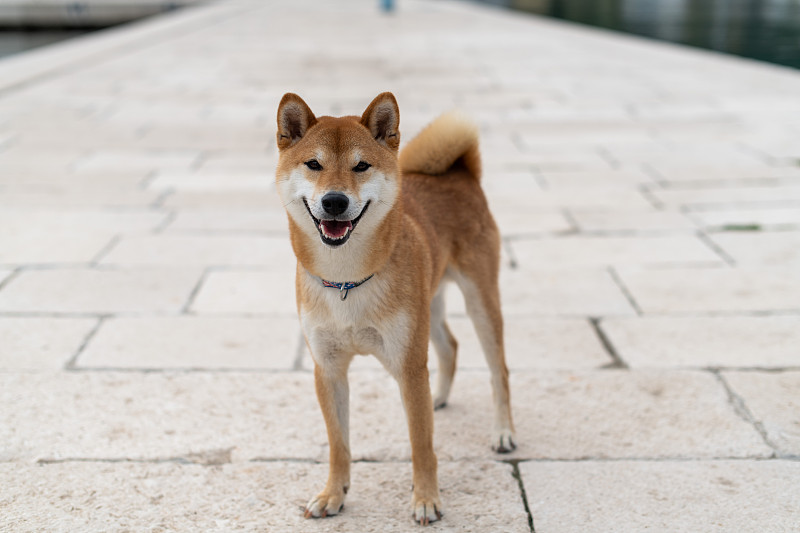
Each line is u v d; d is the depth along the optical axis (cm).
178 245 562
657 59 1344
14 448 331
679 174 711
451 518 290
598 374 391
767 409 354
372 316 285
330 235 269
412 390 291
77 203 649
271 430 347
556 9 2842
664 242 558
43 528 282
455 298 490
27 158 776
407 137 773
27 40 2130
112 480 311
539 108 982
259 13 2453
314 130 287
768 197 638
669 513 289
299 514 294
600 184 694
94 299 474
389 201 283
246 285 498
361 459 329
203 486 309
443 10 2536
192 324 445
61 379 386
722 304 459
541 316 455
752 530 279
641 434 340
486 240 348
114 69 1279
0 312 455
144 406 364
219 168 749
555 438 340
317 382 298
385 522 289
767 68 1180
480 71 1245
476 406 371
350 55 1434
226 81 1166
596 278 504
